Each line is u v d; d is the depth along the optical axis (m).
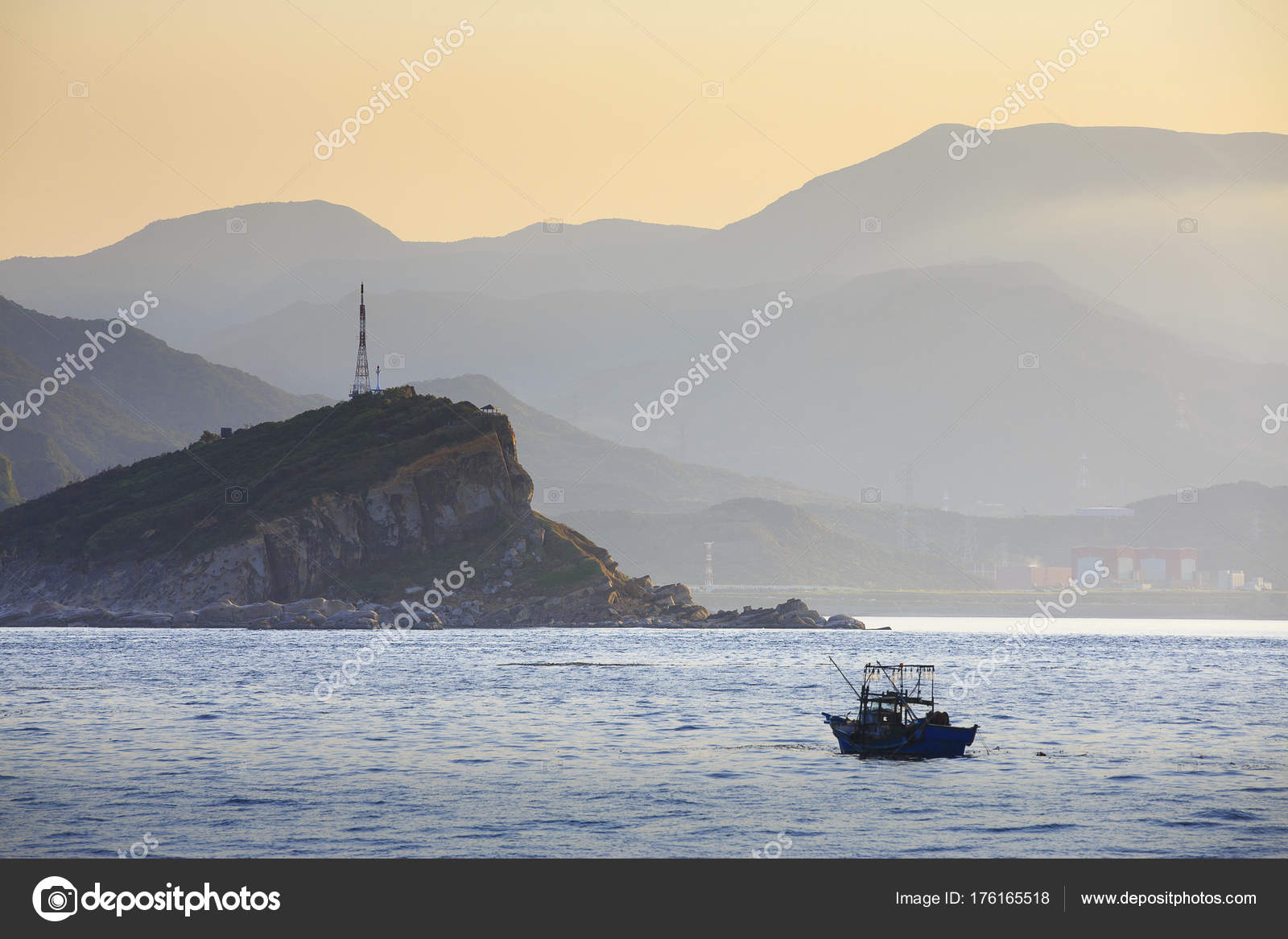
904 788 99.25
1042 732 134.62
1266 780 104.00
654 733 130.50
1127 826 87.06
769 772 106.12
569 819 87.56
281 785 98.81
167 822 85.94
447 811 89.75
